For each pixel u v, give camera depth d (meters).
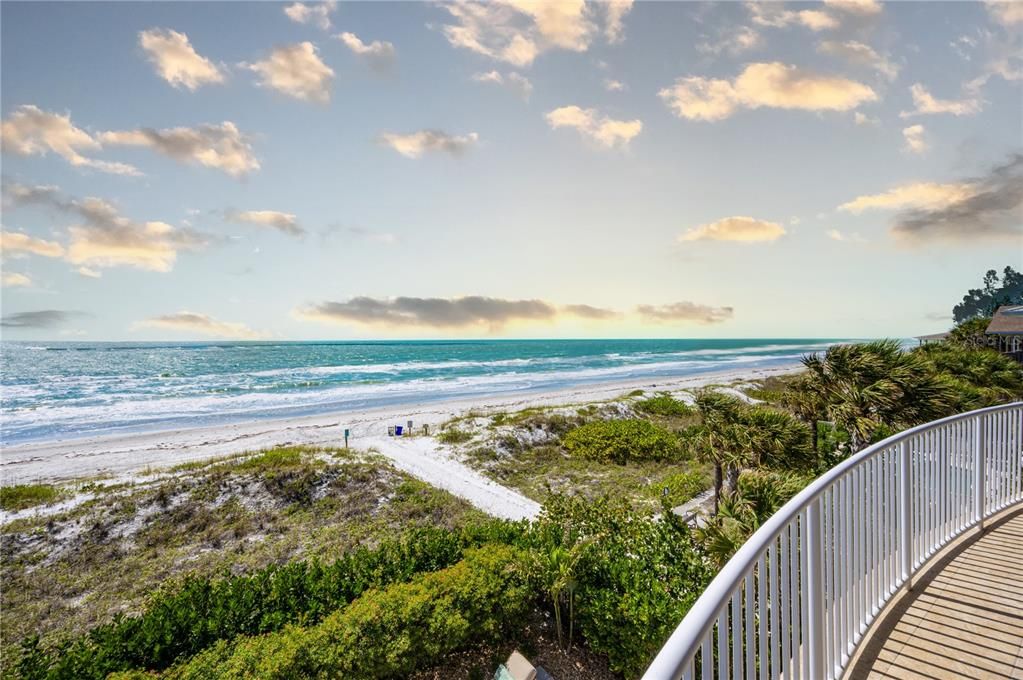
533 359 103.06
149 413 36.00
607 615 7.11
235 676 6.03
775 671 2.33
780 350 146.38
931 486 4.66
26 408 38.12
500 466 21.27
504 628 7.80
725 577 1.74
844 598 3.20
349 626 6.72
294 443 25.45
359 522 14.97
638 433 23.94
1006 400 18.81
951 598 3.95
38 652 7.04
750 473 7.86
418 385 53.28
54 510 14.53
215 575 11.93
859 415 13.01
